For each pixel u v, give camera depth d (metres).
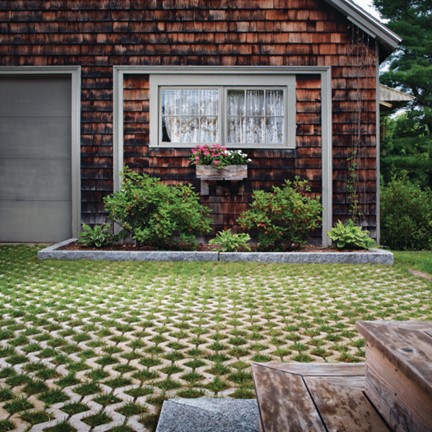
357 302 5.52
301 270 7.43
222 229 9.41
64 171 9.90
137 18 9.48
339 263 8.05
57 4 9.51
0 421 2.67
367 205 9.28
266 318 4.88
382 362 1.72
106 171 9.48
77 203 9.52
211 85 9.46
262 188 9.38
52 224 9.94
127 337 4.23
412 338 1.72
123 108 9.48
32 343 4.04
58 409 2.85
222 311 5.12
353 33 9.27
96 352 3.86
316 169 9.35
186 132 9.55
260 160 9.40
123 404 2.92
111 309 5.20
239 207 9.39
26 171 9.92
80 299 5.64
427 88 21.72
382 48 9.50
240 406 2.87
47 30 9.52
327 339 4.20
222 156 9.15
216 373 3.43
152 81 9.47
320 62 9.34
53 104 9.84
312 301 5.58
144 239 8.35
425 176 21.84
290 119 9.37
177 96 9.56
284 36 9.38
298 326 4.57
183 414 2.77
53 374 3.37
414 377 1.40
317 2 9.32
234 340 4.11
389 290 6.18
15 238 9.97
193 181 9.45
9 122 9.90
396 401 1.61
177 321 4.71
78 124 9.48
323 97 9.35
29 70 9.54
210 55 9.44
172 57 9.45
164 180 9.45
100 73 9.49
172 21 9.45
